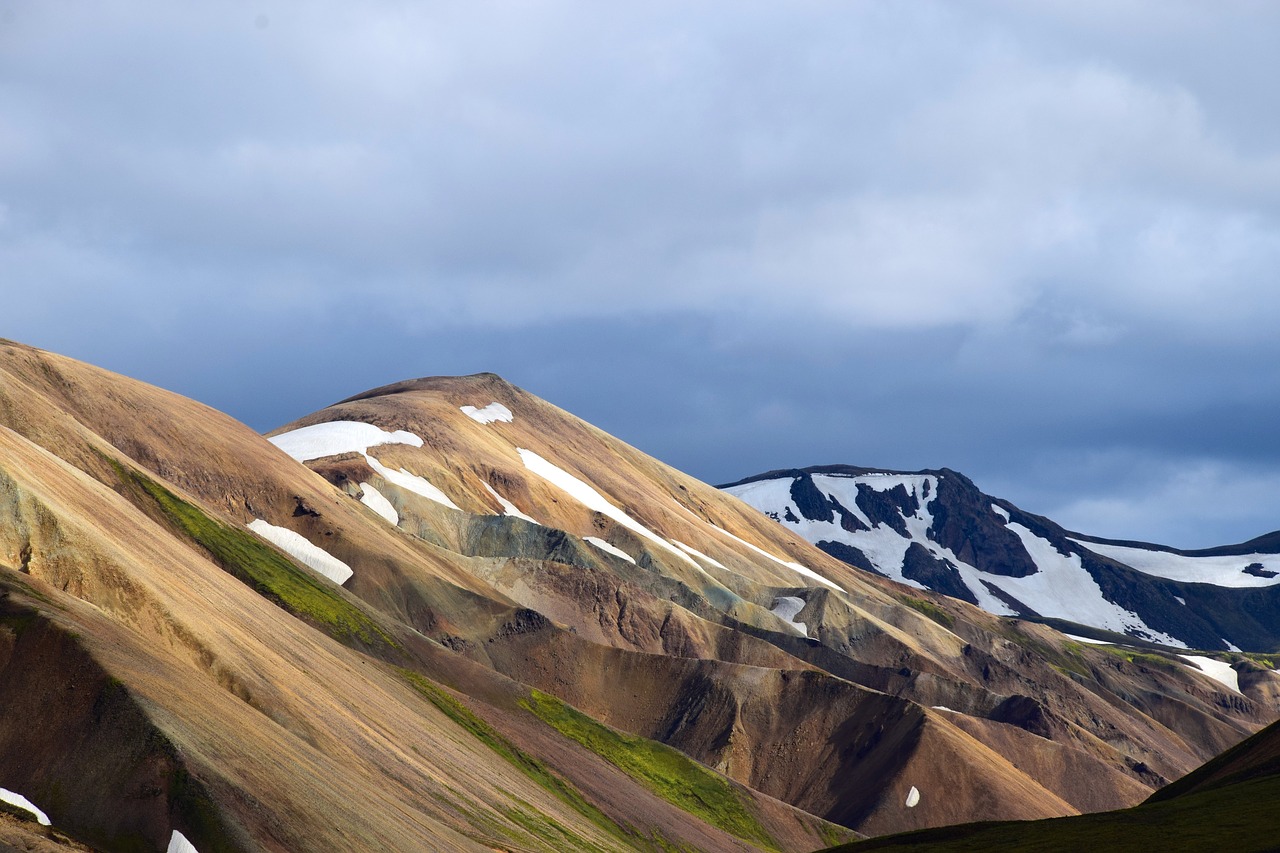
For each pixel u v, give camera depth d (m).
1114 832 114.56
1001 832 122.81
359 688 135.88
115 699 82.81
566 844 130.88
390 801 103.62
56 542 103.81
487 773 141.88
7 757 80.12
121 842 75.88
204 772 80.56
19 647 85.19
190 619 108.50
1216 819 112.94
